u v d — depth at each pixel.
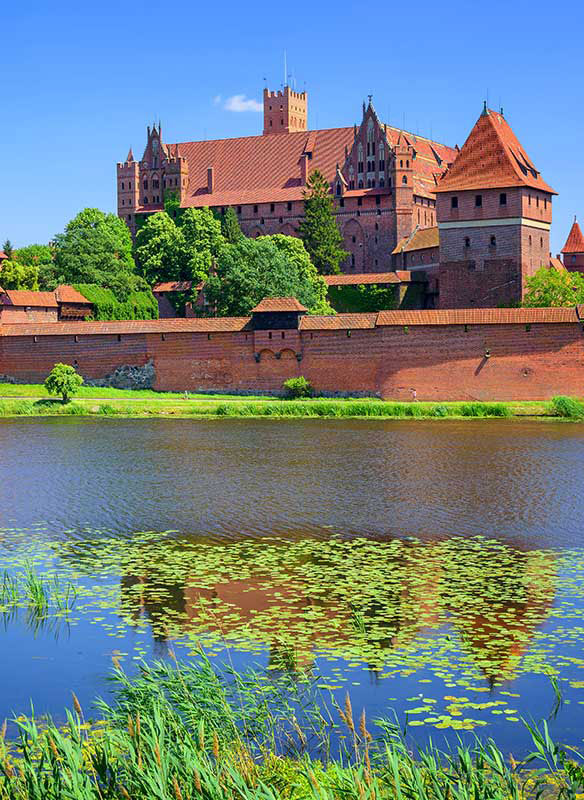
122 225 176.38
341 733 18.59
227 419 82.81
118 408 89.00
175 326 99.75
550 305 109.75
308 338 95.75
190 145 191.00
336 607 26.48
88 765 16.58
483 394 90.00
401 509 40.69
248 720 18.73
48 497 43.88
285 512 40.19
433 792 15.01
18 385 103.31
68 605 26.92
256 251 123.69
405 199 164.25
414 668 21.86
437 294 136.88
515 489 45.44
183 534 36.00
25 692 20.84
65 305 123.94
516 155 122.38
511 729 18.75
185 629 24.78
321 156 178.38
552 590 28.08
